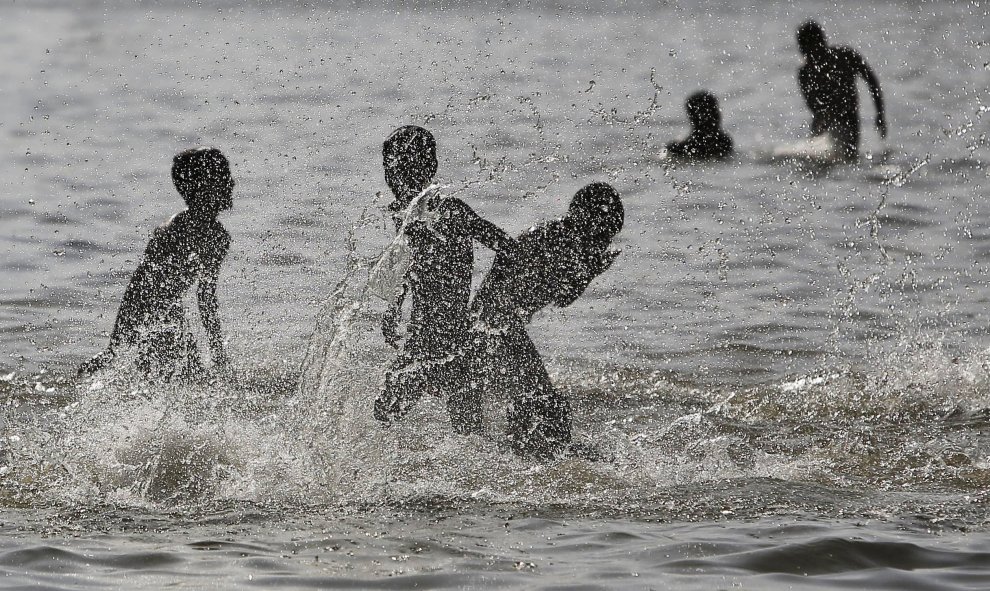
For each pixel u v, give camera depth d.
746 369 30.77
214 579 15.98
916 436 24.91
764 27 180.62
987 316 35.38
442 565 16.61
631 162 63.69
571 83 103.00
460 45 143.75
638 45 148.62
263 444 22.33
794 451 23.88
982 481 21.64
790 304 36.88
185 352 25.75
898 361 30.97
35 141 69.50
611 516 19.36
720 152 67.56
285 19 189.75
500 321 24.05
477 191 51.78
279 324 32.09
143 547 17.44
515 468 22.11
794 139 75.12
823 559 16.86
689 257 42.72
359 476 21.28
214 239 26.05
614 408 27.38
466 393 23.92
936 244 44.84
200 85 100.62
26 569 16.36
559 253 24.50
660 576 16.14
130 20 192.88
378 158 61.38
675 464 22.69
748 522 18.89
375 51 134.38
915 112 84.50
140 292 25.55
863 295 37.88
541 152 64.38
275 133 71.38
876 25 170.25
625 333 33.75
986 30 157.75
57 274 38.97
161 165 61.12
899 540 17.66
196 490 20.48
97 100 90.69
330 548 17.45
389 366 24.12
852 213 50.97
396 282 24.39
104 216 48.31
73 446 22.38
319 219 45.97
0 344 31.27
